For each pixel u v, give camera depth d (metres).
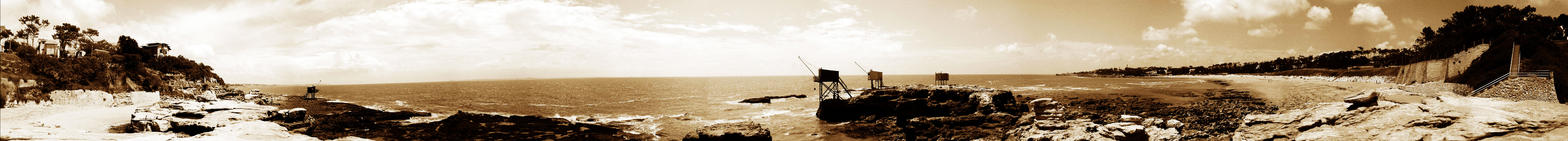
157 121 45.91
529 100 100.75
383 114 60.66
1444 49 103.38
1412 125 32.72
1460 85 74.88
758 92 127.50
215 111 55.12
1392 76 131.00
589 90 147.12
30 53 74.56
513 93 131.00
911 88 91.00
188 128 45.16
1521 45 69.88
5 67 63.78
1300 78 195.75
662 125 51.81
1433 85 79.50
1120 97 87.50
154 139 38.19
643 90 145.75
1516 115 34.44
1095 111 57.34
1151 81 198.62
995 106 51.81
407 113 62.41
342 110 74.38
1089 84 170.62
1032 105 63.75
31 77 67.69
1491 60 72.69
